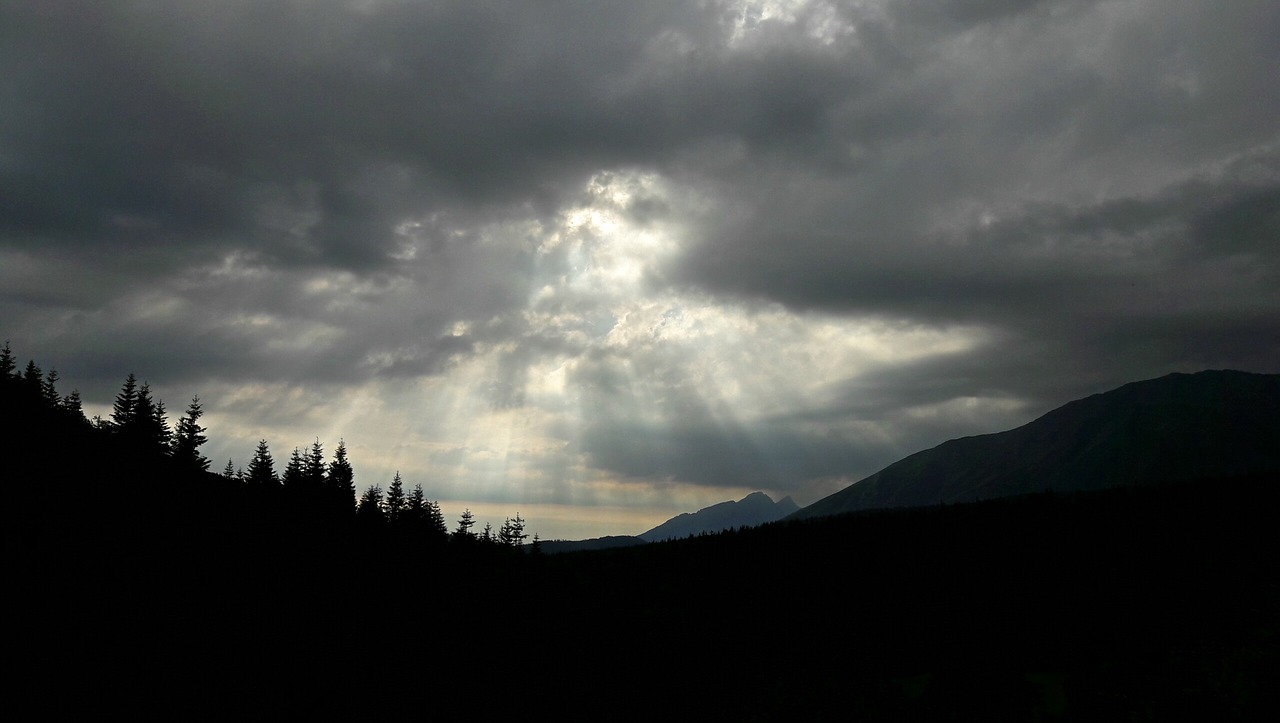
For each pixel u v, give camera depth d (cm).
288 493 12756
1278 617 6525
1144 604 7500
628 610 9888
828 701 7006
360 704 6912
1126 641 6881
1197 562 8188
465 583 11125
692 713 7212
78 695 5581
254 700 6378
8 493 8019
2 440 9231
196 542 8888
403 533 13100
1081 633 7250
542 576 11844
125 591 7138
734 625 9056
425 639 8619
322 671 7231
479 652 8544
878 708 6712
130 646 6388
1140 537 9312
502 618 9644
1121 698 6003
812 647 8175
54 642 6034
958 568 9594
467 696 7544
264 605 8062
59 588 6738
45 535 7506
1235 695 5653
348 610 8769
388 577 10400
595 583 11206
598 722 7194
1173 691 5903
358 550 11125
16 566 6800
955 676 6950
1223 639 6412
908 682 7050
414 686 7512
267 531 10288
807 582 10106
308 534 10931
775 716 6931
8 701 5281
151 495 9888
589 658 8512
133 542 8181
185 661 6500
